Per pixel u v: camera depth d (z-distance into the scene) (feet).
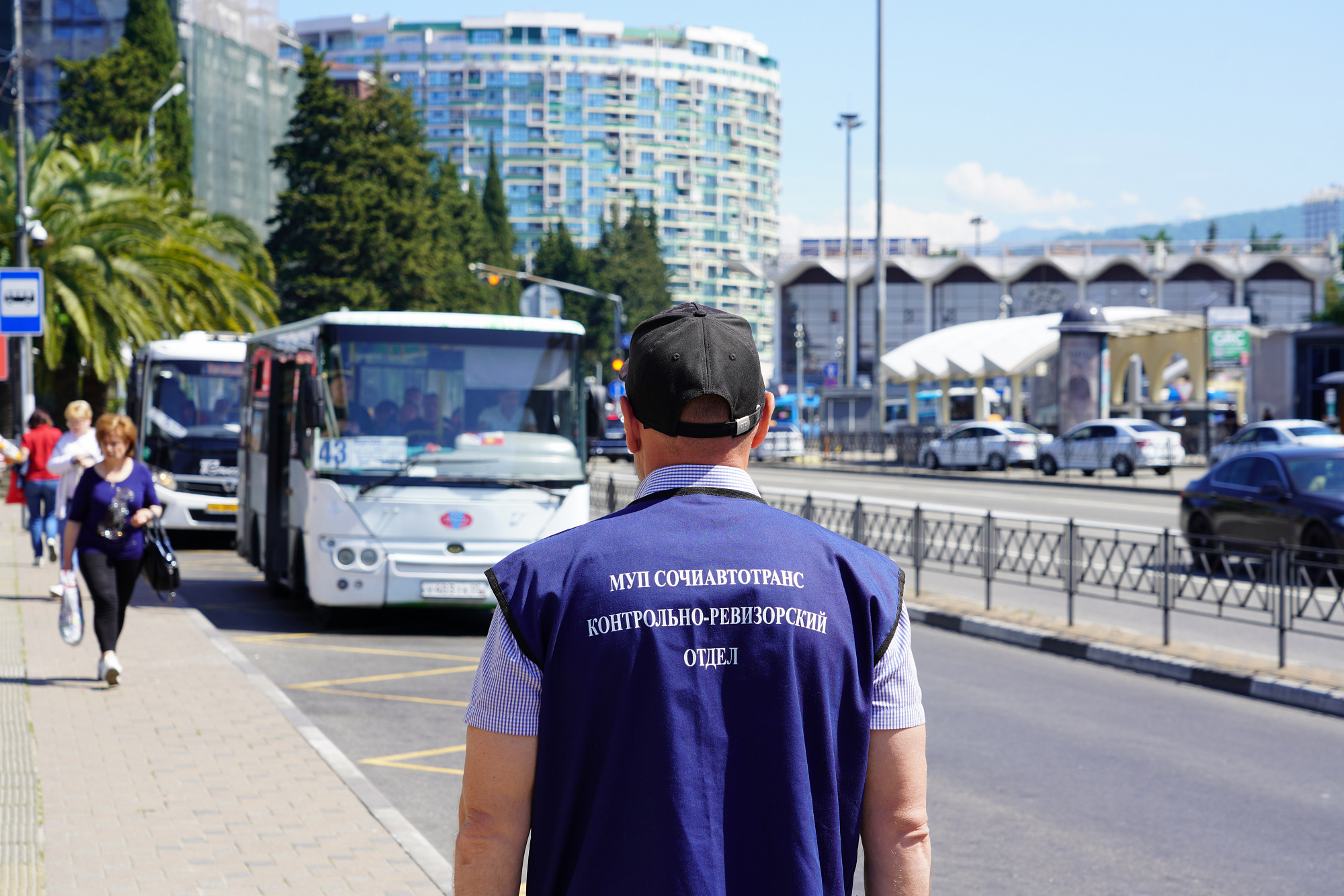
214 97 201.46
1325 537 48.42
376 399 38.27
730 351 6.54
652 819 5.81
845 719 6.08
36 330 49.03
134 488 28.78
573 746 5.94
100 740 23.71
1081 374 135.85
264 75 217.56
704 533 6.21
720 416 6.50
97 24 188.03
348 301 185.57
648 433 6.68
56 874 16.46
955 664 34.71
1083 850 19.03
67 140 101.14
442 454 38.34
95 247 87.30
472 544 38.14
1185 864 18.38
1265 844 19.31
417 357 38.55
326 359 38.19
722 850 5.83
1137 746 25.46
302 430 39.81
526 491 38.68
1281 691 29.89
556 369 39.50
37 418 52.44
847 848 6.09
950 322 330.34
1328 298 279.69
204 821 18.86
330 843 17.99
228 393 65.05
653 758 5.84
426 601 37.81
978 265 321.73
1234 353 136.46
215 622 41.47
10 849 17.35
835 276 334.03
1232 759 24.45
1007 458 138.51
